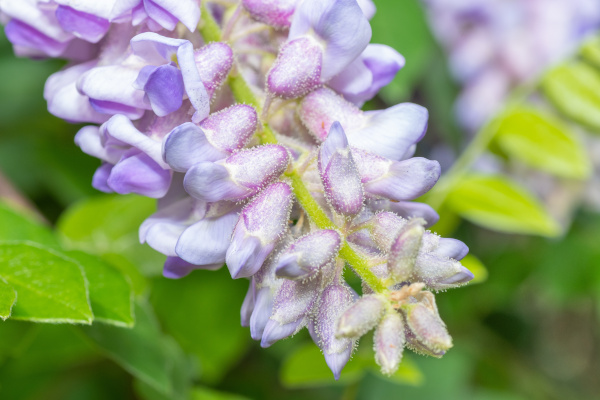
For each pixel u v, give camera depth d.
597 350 0.43
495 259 0.35
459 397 0.35
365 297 0.20
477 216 0.30
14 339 0.27
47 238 0.25
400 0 0.28
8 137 0.34
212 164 0.21
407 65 0.28
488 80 0.36
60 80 0.23
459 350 0.35
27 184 0.34
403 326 0.20
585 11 0.35
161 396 0.27
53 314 0.22
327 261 0.21
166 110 0.21
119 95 0.21
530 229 0.29
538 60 0.35
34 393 0.29
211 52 0.22
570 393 0.42
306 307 0.21
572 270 0.35
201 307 0.29
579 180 0.35
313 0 0.22
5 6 0.22
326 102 0.22
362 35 0.22
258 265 0.21
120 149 0.22
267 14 0.22
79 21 0.22
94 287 0.24
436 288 0.21
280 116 0.22
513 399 0.37
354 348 0.21
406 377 0.28
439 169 0.21
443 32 0.35
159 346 0.26
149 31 0.22
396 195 0.21
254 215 0.21
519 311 0.40
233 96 0.22
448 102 0.35
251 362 0.34
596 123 0.30
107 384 0.31
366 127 0.22
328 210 0.22
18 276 0.22
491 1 0.35
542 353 0.42
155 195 0.22
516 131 0.30
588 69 0.30
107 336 0.25
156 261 0.28
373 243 0.22
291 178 0.22
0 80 0.34
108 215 0.28
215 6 0.23
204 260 0.21
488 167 0.35
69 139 0.33
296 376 0.28
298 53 0.22
